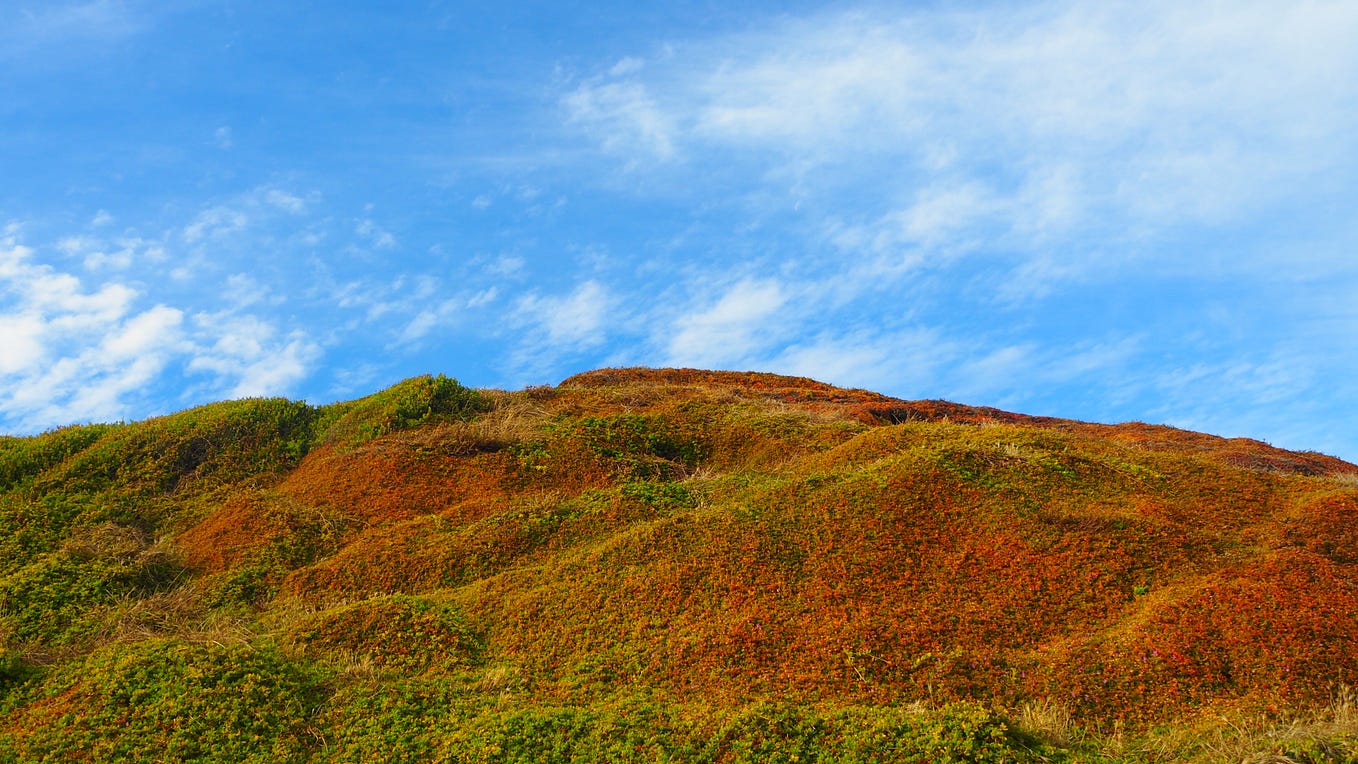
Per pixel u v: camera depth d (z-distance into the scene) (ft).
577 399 91.66
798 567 50.83
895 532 53.01
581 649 45.32
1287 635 40.52
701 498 63.82
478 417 82.02
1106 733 37.06
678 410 85.92
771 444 77.05
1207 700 37.99
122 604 52.21
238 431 78.13
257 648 44.39
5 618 49.62
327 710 40.09
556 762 35.63
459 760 35.96
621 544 54.39
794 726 36.45
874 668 41.70
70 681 42.50
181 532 63.93
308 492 68.54
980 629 44.29
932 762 33.68
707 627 45.68
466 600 50.90
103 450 73.77
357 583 54.60
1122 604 45.70
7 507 65.21
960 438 67.10
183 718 38.42
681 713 38.47
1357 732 33.58
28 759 36.24
